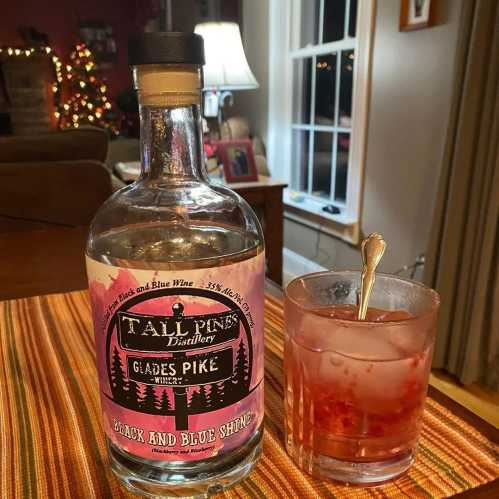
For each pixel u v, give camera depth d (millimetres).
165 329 318
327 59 2602
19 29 4648
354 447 354
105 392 350
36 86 4453
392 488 359
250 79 2338
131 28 5012
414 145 1887
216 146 2471
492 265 1482
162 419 333
